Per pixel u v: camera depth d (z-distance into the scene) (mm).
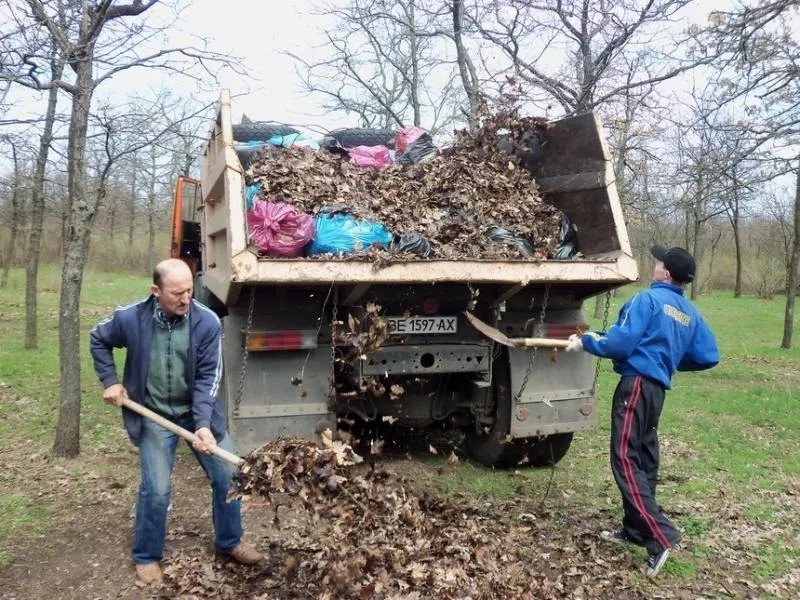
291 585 3414
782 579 3609
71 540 3920
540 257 4434
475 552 3650
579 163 4984
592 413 5059
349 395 4605
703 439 6371
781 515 4465
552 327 4934
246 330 4340
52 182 10172
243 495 3203
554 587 3453
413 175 5254
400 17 10523
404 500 3492
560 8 8961
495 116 5621
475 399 5199
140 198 27578
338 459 3248
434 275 4090
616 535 4039
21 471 5070
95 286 26656
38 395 7766
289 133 6191
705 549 3947
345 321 4570
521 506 4605
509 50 9219
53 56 5035
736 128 8461
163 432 3547
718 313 21312
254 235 4078
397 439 6035
